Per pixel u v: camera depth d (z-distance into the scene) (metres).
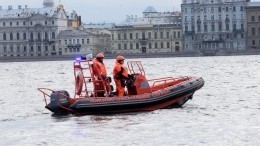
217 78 115.06
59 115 56.62
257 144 40.41
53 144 42.91
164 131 46.22
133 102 55.81
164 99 57.19
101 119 53.44
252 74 127.94
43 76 151.00
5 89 102.25
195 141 41.97
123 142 42.62
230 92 77.62
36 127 51.00
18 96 83.88
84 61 58.44
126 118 53.41
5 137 46.34
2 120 56.12
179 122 50.28
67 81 121.12
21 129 50.19
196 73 142.25
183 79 61.12
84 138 44.72
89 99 55.78
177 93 57.69
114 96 56.72
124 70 58.09
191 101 65.75
